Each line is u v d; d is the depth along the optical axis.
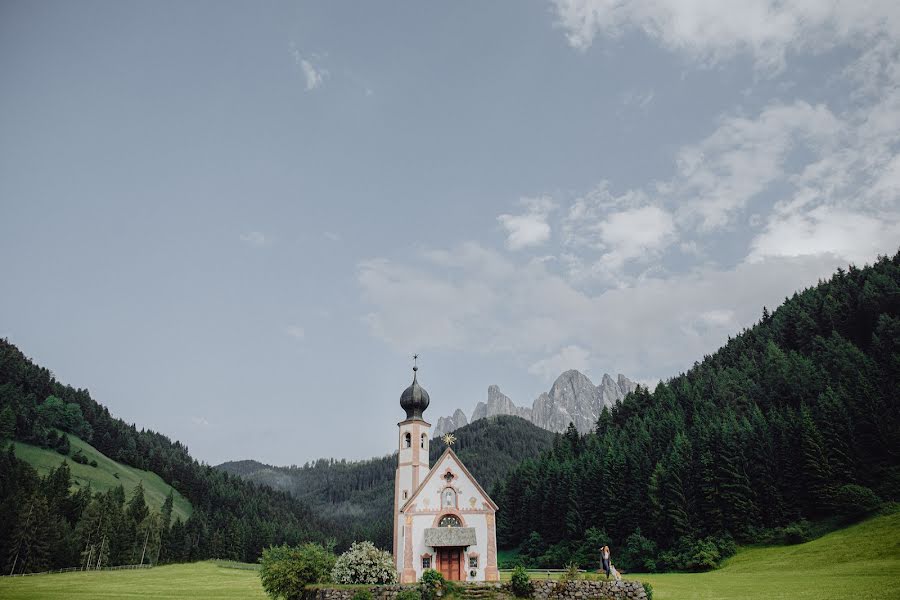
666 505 109.94
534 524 140.12
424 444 79.56
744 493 103.56
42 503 128.88
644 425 144.38
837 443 101.88
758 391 143.62
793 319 173.50
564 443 170.88
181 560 175.12
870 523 88.31
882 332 133.38
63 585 89.44
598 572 50.75
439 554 64.50
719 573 83.62
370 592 46.72
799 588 53.97
